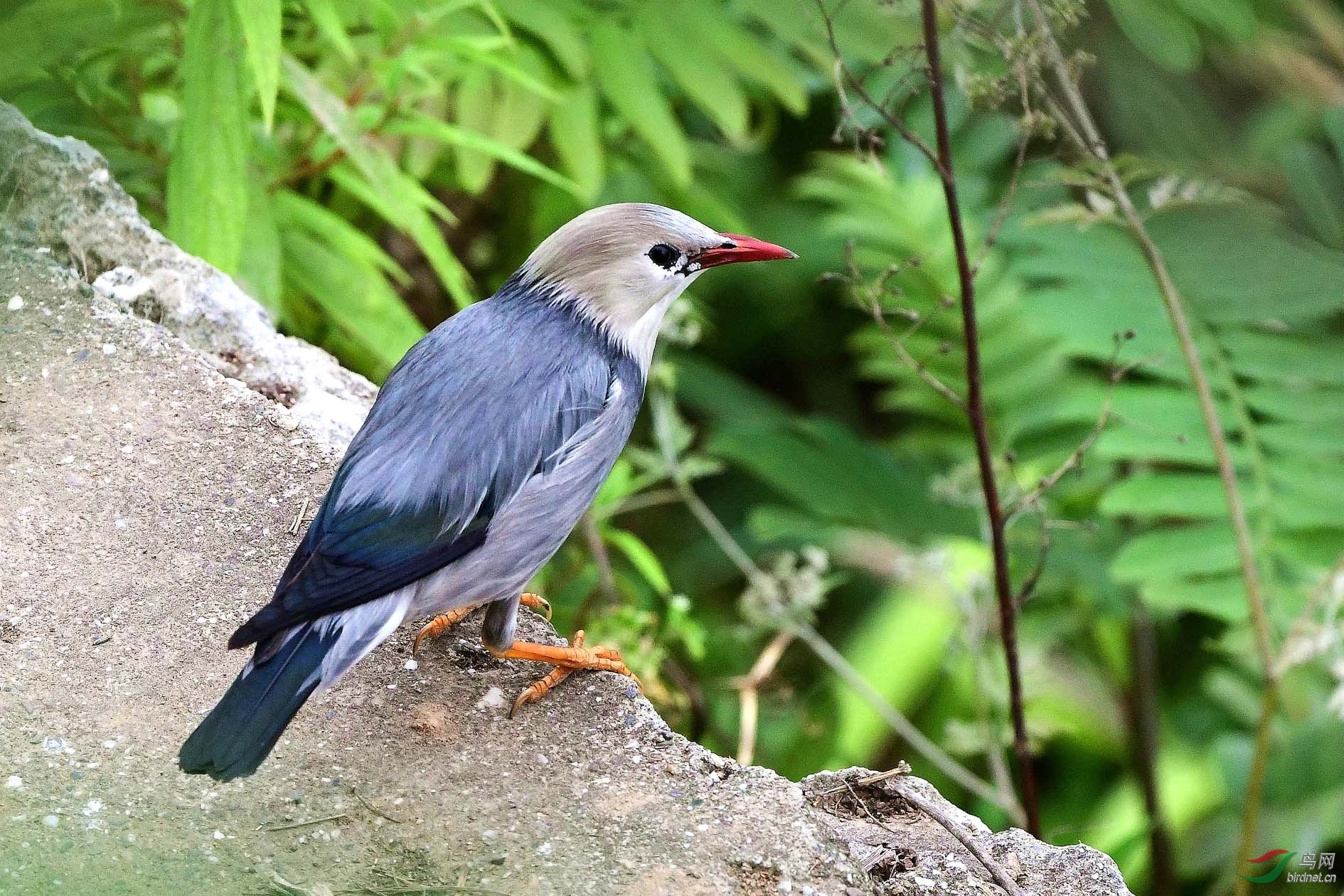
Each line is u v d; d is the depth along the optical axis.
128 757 6.89
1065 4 9.27
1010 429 12.80
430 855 6.60
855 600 14.48
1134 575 11.22
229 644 6.11
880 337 13.12
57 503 8.03
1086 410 12.09
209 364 8.95
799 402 17.02
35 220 9.05
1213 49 14.20
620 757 7.20
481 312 7.80
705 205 14.15
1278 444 11.68
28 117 9.90
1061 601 13.27
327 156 10.43
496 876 6.50
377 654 7.69
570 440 7.29
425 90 10.55
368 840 6.65
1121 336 12.29
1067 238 12.84
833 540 14.67
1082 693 13.37
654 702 11.23
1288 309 12.30
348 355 11.62
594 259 7.92
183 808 6.71
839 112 12.54
